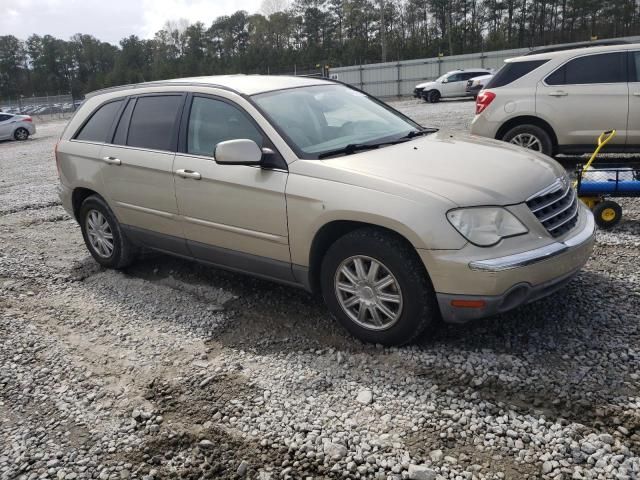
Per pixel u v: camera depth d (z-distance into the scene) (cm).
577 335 382
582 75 827
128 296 521
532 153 433
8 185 1163
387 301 376
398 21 8638
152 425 325
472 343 383
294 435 309
